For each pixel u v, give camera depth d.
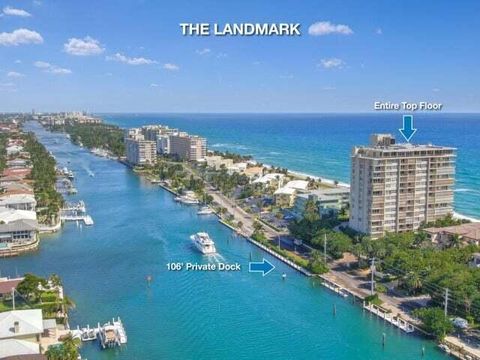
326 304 189.50
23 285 183.88
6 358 134.25
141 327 170.62
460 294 169.38
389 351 154.88
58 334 162.25
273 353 154.12
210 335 165.12
